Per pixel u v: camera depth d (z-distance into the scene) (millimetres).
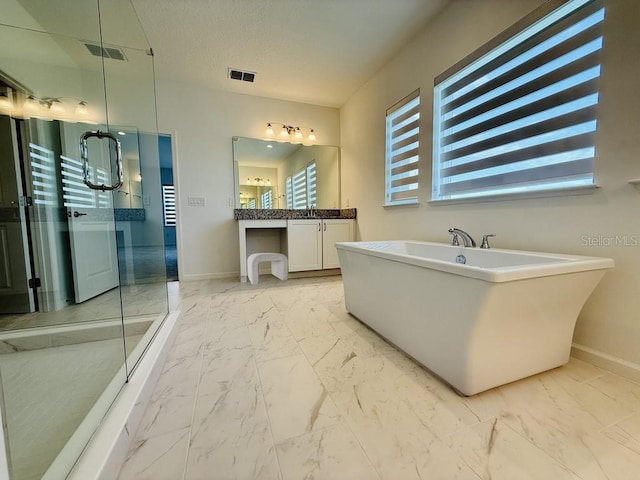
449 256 2021
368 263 1804
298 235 3445
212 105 3459
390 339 1652
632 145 1236
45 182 2328
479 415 1060
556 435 953
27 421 982
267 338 1776
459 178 2201
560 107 1520
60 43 2322
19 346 1640
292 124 3830
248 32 2410
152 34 2432
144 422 1038
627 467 824
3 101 2168
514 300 1089
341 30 2400
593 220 1381
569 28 1461
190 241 3467
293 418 1055
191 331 1892
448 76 2186
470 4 1976
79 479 713
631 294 1266
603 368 1363
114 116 2691
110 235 2578
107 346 1633
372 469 831
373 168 3279
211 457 879
